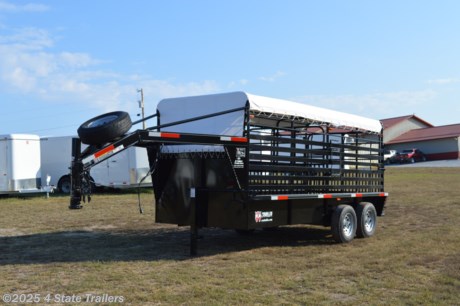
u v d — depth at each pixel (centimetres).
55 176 2205
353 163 1052
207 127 834
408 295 579
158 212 877
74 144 755
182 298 569
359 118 1080
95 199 1823
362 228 984
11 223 1222
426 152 5372
